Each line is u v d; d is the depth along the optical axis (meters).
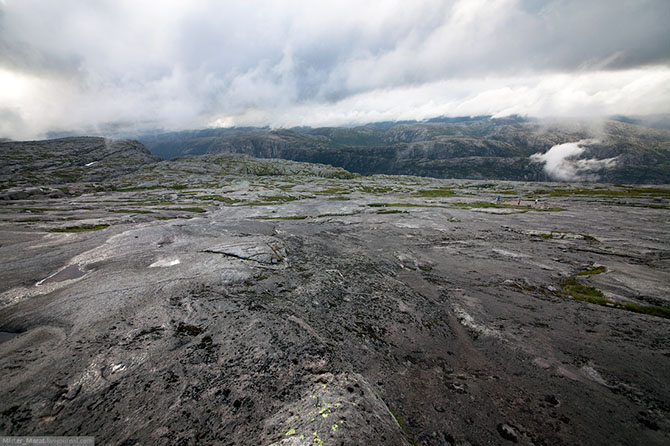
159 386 11.37
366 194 126.94
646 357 15.34
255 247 30.48
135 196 113.31
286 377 12.09
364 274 28.52
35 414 9.95
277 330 15.52
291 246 36.59
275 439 8.80
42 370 12.08
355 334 17.27
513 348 16.52
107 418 9.91
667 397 12.61
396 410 11.73
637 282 24.88
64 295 19.16
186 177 186.12
